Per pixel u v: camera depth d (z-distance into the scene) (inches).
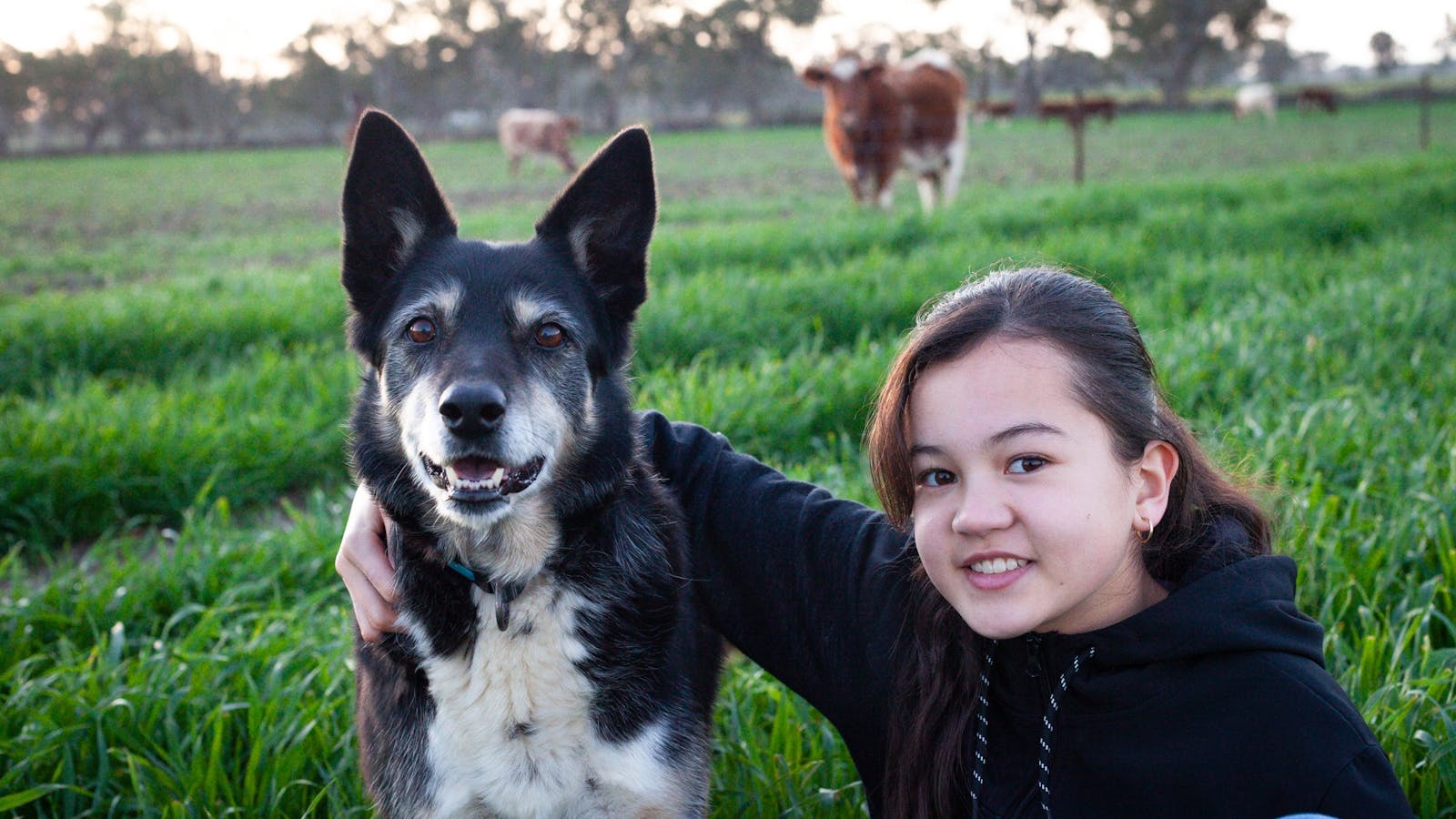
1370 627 136.4
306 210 914.1
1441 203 532.1
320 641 153.7
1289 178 632.4
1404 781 111.4
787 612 109.9
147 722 133.3
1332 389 228.4
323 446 240.8
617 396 119.0
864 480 191.0
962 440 80.6
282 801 124.1
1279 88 3294.8
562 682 104.3
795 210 697.0
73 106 3383.4
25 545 210.5
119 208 965.8
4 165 1835.6
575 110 3681.1
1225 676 76.7
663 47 3378.4
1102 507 79.8
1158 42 3206.2
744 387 241.1
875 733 102.9
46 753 127.6
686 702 110.1
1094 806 81.9
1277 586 80.0
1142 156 1181.1
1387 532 158.1
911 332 102.2
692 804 109.7
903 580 100.0
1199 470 89.5
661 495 116.5
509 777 104.6
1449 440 193.2
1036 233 462.9
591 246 122.8
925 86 661.3
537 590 104.0
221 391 267.9
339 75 3444.9
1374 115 2009.1
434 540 105.7
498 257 116.2
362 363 123.3
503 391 102.4
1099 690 80.6
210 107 3440.0
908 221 471.2
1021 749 88.5
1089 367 79.9
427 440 103.2
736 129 2375.7
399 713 105.9
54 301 360.8
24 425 234.5
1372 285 315.6
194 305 346.6
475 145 2162.9
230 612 166.4
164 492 222.1
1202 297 340.8
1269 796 73.7
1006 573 81.1
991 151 1327.5
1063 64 3772.1
